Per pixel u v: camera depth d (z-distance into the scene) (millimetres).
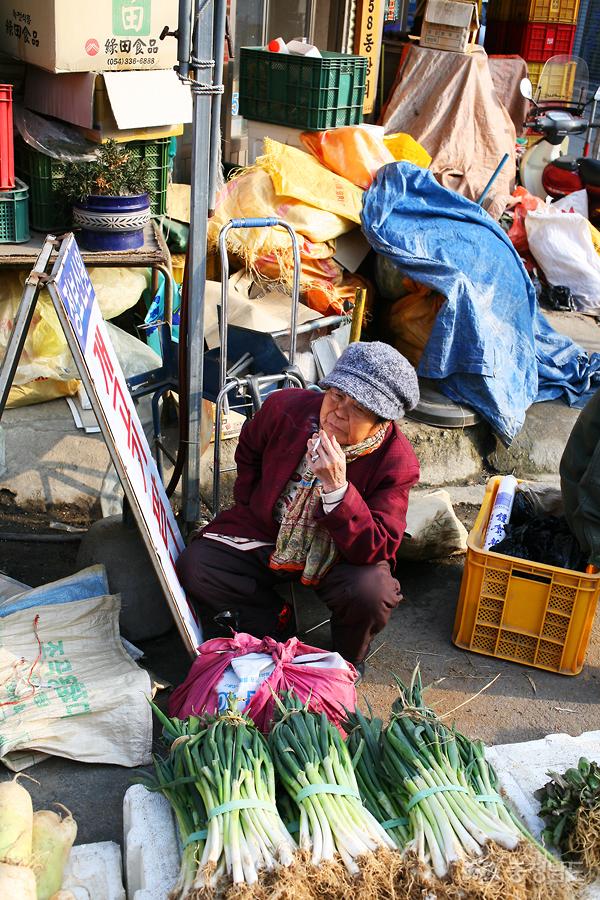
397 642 3559
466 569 3443
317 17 7656
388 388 2824
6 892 1826
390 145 6234
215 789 2146
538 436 5168
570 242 6828
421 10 8398
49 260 2850
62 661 2881
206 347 4254
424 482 4844
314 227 5152
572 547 3502
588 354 5906
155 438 3912
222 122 7090
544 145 8500
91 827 2576
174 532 3387
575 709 3262
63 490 4074
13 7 4512
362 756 2348
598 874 2184
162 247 4496
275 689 2678
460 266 5086
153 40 4535
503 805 2223
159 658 3285
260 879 1928
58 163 4406
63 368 4359
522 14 9812
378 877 1934
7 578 3346
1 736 2670
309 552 3051
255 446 3178
